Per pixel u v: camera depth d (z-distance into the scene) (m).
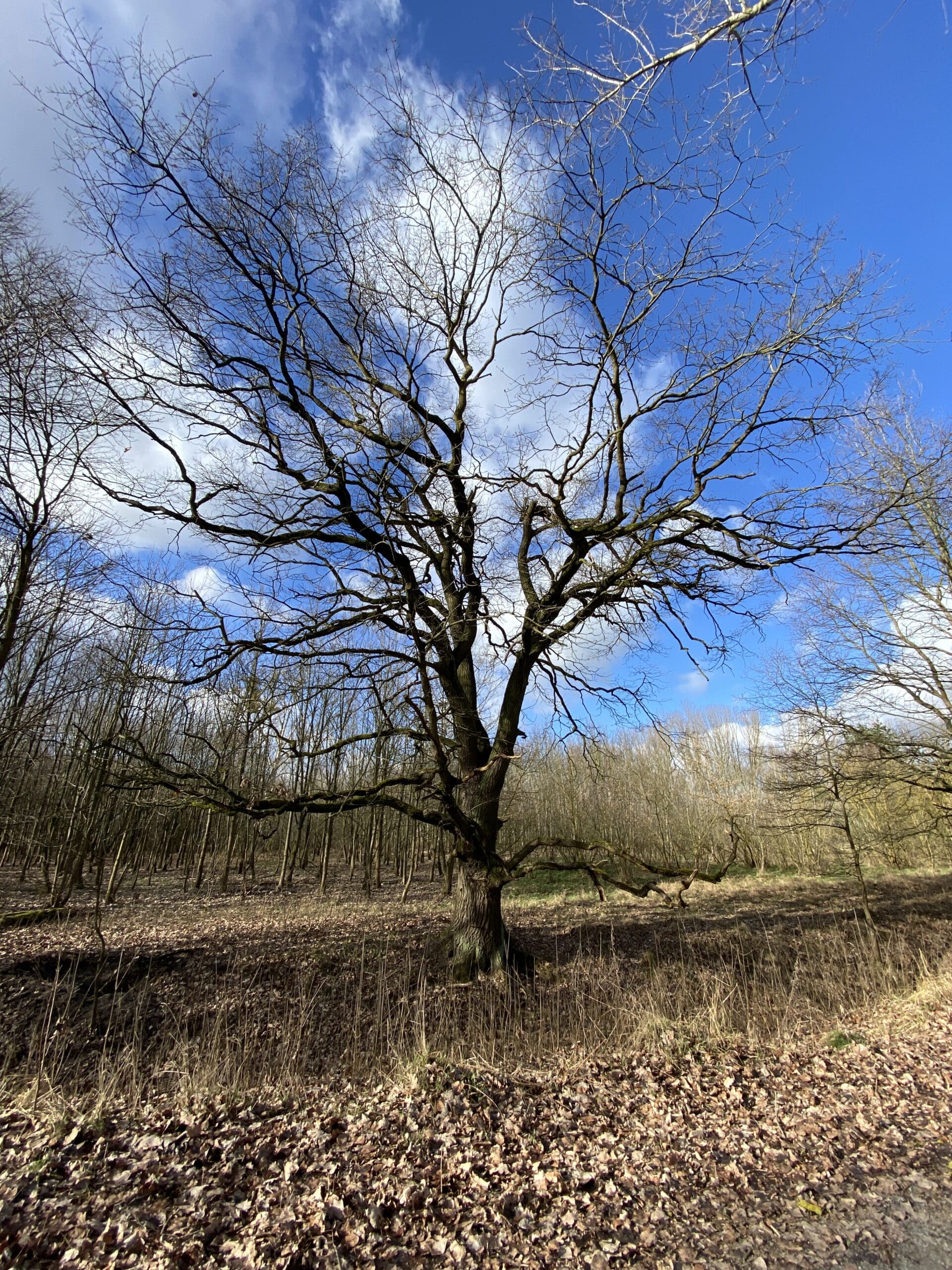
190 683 8.55
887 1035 7.46
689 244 8.85
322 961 11.73
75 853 19.34
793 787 17.08
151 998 10.02
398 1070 6.19
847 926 15.97
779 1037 7.55
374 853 29.06
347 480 9.73
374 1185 4.13
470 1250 3.60
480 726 11.36
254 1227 3.68
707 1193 4.17
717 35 3.68
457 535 11.05
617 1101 5.62
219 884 23.77
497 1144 4.73
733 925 16.02
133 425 8.73
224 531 9.38
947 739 16.06
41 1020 8.88
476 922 10.70
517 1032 8.09
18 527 11.42
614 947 12.77
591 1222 3.87
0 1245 3.43
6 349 9.85
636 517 10.22
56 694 14.14
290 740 8.52
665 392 9.74
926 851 26.92
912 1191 4.09
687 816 33.25
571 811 28.95
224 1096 5.53
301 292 9.48
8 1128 4.77
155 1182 4.03
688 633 10.77
